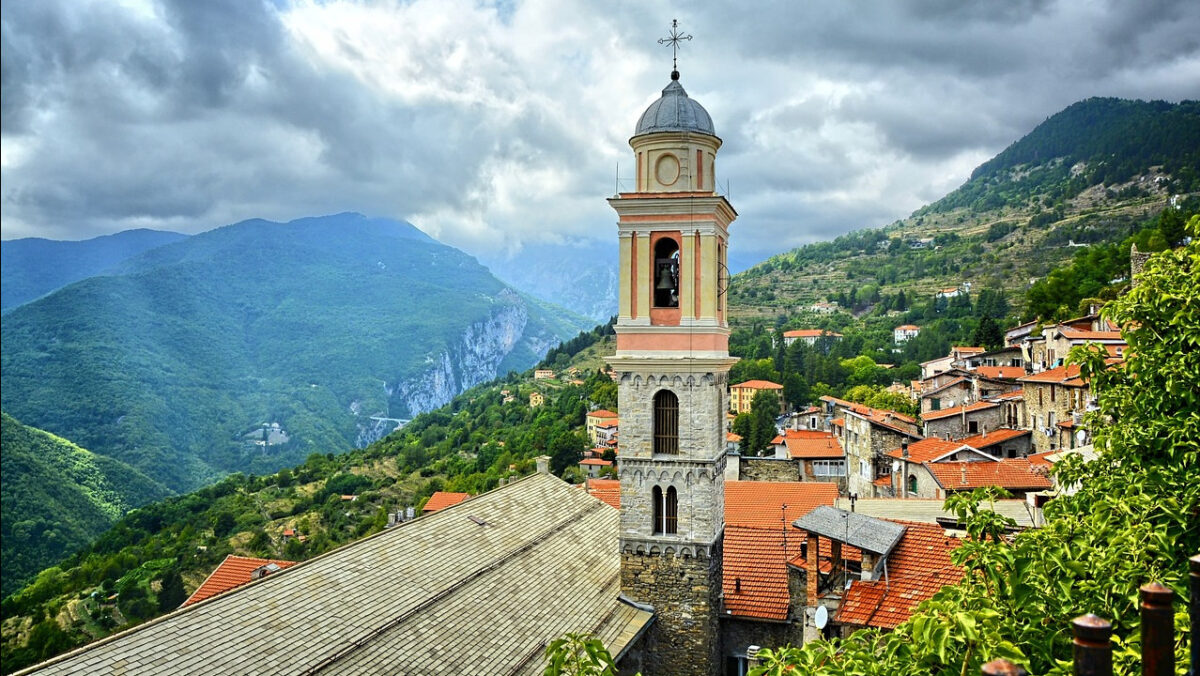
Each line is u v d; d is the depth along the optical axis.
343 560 36.59
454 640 34.53
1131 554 20.06
